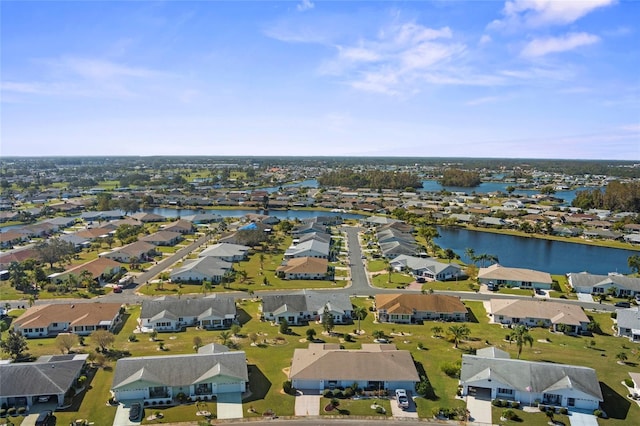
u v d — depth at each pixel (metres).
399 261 162.12
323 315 104.88
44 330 100.31
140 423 66.94
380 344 90.88
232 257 167.75
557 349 95.06
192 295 128.25
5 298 123.94
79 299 123.94
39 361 80.94
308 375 76.62
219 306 109.62
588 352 94.00
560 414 70.69
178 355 81.12
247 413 69.88
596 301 128.62
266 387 77.56
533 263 177.25
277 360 87.75
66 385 73.31
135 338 97.50
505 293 135.00
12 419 67.56
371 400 73.81
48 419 67.62
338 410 70.75
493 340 99.38
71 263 161.50
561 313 109.31
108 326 102.12
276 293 131.75
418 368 84.94
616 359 90.62
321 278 147.50
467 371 77.75
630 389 78.31
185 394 74.38
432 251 187.88
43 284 132.38
